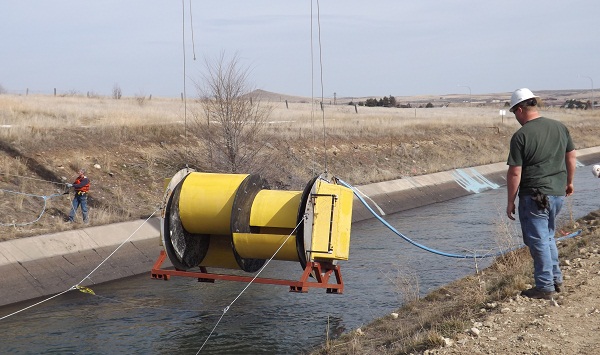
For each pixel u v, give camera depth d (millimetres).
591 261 11617
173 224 11609
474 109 118750
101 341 13203
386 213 31500
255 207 11508
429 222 27953
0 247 17906
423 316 11258
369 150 44875
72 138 30547
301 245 10969
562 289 9516
